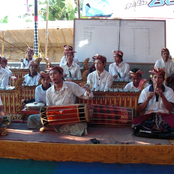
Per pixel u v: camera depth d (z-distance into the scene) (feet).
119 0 24.91
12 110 15.40
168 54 22.15
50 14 57.67
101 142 11.37
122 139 11.82
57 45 53.16
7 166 10.78
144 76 25.61
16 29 45.88
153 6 24.67
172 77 19.98
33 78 21.39
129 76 23.24
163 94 12.78
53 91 13.34
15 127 13.94
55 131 13.12
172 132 11.80
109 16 25.23
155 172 10.19
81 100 14.90
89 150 11.05
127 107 14.37
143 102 13.21
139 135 12.13
